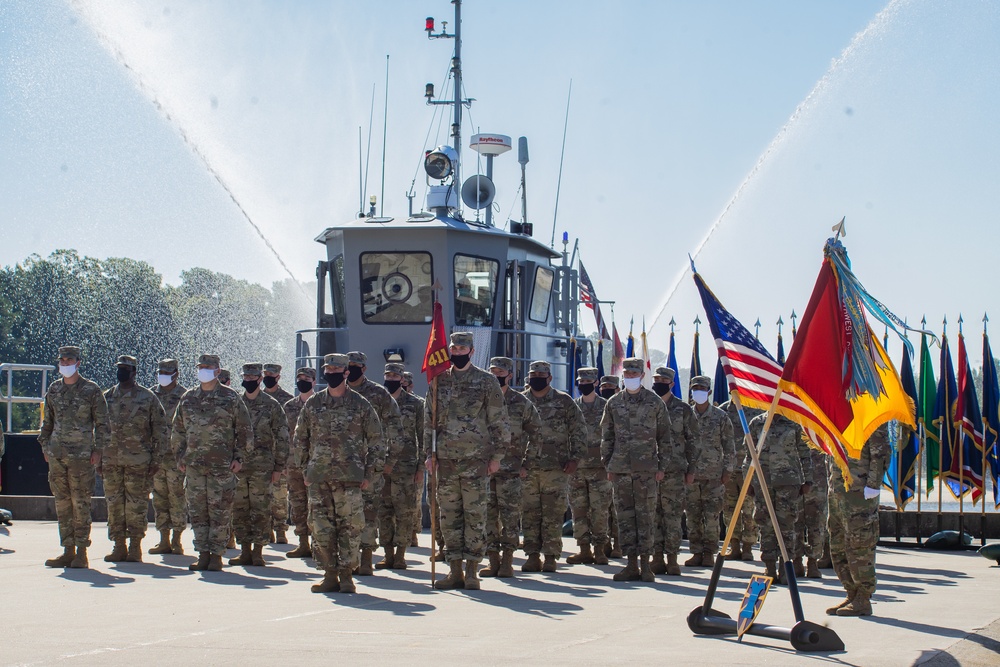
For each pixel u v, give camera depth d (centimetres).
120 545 1576
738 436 1911
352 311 2188
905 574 1559
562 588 1335
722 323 1011
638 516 1448
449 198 2289
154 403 1594
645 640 936
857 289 995
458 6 2523
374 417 1262
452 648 884
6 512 2191
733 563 1762
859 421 999
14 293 5525
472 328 2219
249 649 873
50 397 1482
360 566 1454
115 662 815
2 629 973
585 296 2758
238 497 1557
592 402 1711
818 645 884
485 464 1302
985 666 834
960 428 2030
